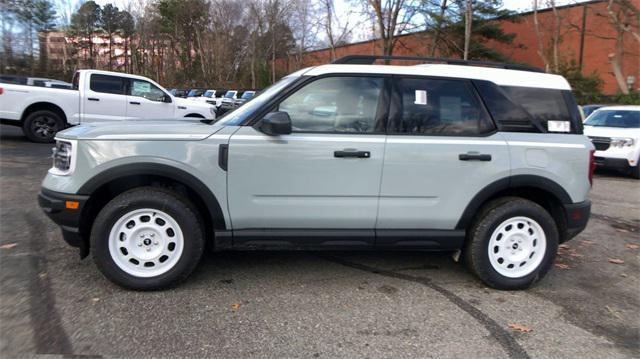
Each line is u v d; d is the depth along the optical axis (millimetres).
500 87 4285
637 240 6102
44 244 4871
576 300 4133
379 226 4125
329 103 4047
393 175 4031
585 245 5805
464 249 4359
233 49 56812
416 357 3123
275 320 3529
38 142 12008
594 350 3305
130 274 3842
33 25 44875
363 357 3100
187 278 4203
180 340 3199
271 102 3984
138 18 60938
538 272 4273
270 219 3973
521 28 33406
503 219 4176
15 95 11539
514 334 3475
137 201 3766
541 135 4281
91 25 62688
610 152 11148
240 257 4797
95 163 3723
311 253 4996
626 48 29094
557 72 28703
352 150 3951
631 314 3885
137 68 62156
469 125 4203
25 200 6547
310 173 3938
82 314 3480
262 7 53125
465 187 4129
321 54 50375
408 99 4145
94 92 12281
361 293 4062
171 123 4215
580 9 30812
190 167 3795
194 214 3891
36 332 3209
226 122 4031
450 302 3965
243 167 3863
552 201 4414
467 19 25656
